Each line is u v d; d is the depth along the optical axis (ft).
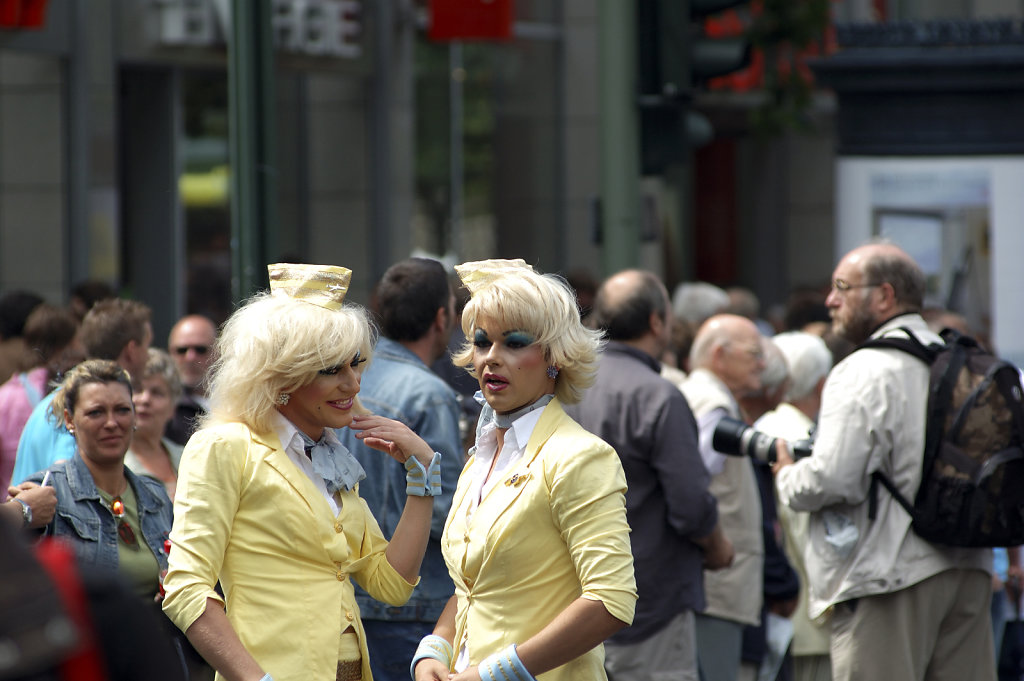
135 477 35.70
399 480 35.12
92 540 33.86
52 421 36.22
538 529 25.93
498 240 127.24
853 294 39.52
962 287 83.05
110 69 94.22
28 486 33.27
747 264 162.20
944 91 81.87
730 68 57.06
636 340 40.55
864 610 37.88
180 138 101.60
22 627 12.85
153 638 14.71
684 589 39.19
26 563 13.28
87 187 92.43
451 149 123.24
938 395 36.91
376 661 35.70
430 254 122.01
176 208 101.50
